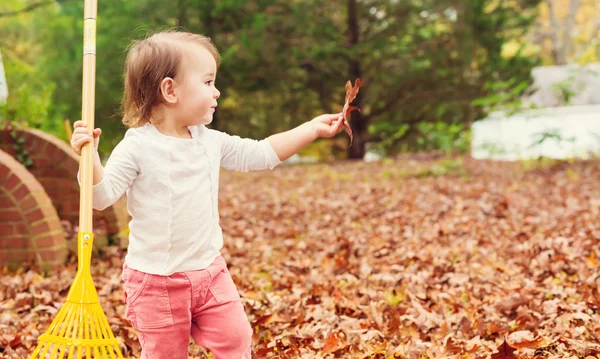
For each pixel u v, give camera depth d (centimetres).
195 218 287
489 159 1920
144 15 1956
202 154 294
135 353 430
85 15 298
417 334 436
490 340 425
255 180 1630
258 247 795
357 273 630
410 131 2359
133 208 289
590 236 743
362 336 425
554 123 2375
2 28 2189
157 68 286
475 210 1012
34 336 450
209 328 292
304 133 319
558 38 3622
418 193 1252
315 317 473
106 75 1925
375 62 2258
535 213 956
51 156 743
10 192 656
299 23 2125
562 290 518
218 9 2008
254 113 2447
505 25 2255
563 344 394
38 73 1902
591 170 1491
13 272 652
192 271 287
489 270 610
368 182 1491
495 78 2164
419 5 2216
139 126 296
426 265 655
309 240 836
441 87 2211
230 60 2047
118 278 619
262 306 506
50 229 657
